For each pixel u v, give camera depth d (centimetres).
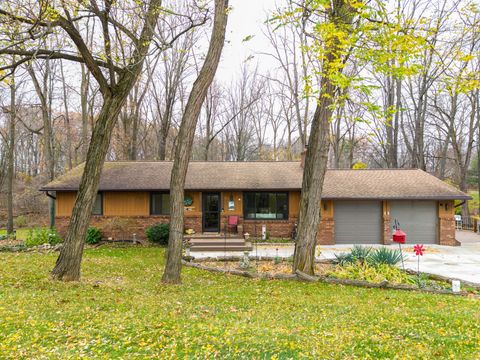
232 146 4597
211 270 1290
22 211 3381
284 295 928
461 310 770
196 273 1237
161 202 2086
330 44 810
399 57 804
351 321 685
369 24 839
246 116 4091
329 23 806
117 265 1324
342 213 2094
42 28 1029
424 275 1228
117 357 480
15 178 4031
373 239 2081
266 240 2047
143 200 2077
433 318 698
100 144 1028
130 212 2073
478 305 833
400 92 3009
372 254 1331
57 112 3538
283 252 1734
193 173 2227
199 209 2108
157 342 538
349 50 838
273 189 2050
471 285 1101
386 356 507
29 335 537
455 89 891
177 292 927
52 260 1307
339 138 3359
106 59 1008
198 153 4666
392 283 1062
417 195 2006
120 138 3111
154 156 4241
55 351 484
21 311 646
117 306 738
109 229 2055
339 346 541
